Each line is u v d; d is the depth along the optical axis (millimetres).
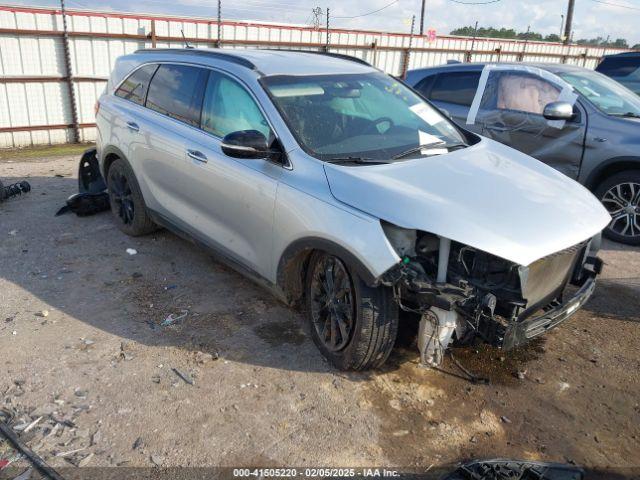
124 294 4559
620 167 6113
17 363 3596
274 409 3246
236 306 4395
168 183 4820
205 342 3896
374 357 3406
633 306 4691
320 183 3445
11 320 4113
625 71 10039
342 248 3236
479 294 3031
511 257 2947
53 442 2951
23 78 11539
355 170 3455
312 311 3729
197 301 4461
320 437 3043
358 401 3340
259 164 3832
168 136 4699
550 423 3238
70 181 8086
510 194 3424
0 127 11516
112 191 5797
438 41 18594
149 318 4195
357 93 4332
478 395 3449
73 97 12266
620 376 3707
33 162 9719
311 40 15531
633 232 6168
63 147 11898
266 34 14648
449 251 3104
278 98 3955
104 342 3865
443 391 3467
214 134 4336
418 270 3105
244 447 2955
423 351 3176
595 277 3820
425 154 3879
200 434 3033
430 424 3182
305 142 3709
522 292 3010
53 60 11953
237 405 3270
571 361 3855
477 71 7238
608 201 6285
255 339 3947
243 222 4004
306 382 3492
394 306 3297
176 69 4941
